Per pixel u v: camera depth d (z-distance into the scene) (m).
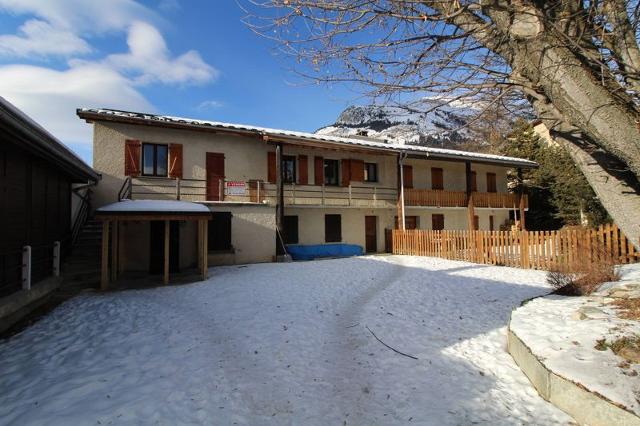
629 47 2.42
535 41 2.42
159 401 3.55
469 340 5.22
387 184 20.16
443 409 3.40
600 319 4.39
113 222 10.43
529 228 24.91
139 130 14.27
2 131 5.07
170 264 12.08
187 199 14.78
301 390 3.84
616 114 2.28
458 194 20.98
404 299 7.82
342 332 5.73
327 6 2.93
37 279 7.80
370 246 19.69
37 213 7.80
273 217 14.86
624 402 2.71
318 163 18.17
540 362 3.57
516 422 3.12
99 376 4.17
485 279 10.06
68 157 7.24
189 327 6.04
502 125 3.69
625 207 2.63
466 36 2.89
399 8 2.86
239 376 4.16
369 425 3.20
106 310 7.27
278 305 7.43
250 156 16.38
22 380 4.13
